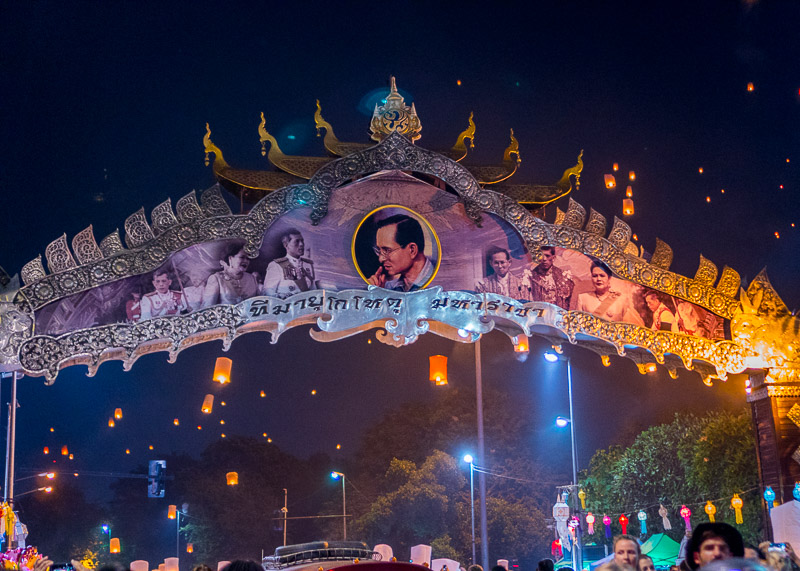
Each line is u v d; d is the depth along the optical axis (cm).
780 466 1883
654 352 1866
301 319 1792
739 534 506
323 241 1780
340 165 1770
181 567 7219
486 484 5434
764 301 1964
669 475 3741
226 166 1809
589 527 2544
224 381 1703
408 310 1759
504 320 1834
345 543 2238
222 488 6981
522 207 1833
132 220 1717
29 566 1402
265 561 2202
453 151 1880
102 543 7344
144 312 1691
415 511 4853
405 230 1808
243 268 1744
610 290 1888
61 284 1664
